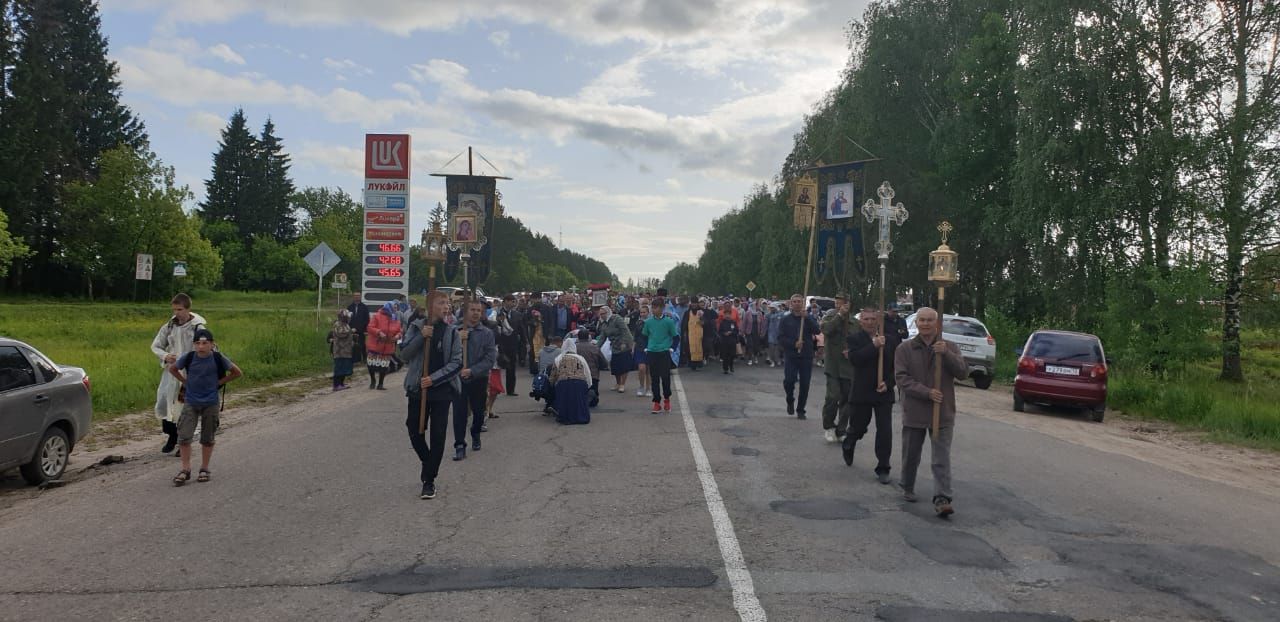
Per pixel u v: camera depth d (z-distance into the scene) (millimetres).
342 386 16734
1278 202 22484
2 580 5102
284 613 4520
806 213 35844
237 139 86188
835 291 36719
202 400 7965
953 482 8188
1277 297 23656
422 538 5984
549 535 6051
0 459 7629
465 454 9297
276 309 48938
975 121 34812
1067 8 26453
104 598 4770
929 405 7055
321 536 6059
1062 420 14586
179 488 7723
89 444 10617
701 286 121938
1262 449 12258
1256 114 22719
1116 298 21281
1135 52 25422
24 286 58812
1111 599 4852
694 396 15484
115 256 59844
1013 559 5613
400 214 24281
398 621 4391
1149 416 15820
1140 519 6887
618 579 5078
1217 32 24453
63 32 62062
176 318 9695
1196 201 23359
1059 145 25719
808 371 12547
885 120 39906
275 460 9102
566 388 11828
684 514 6684
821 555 5605
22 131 54312
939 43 38625
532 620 4398
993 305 32938
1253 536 6453
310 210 98000
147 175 61000
